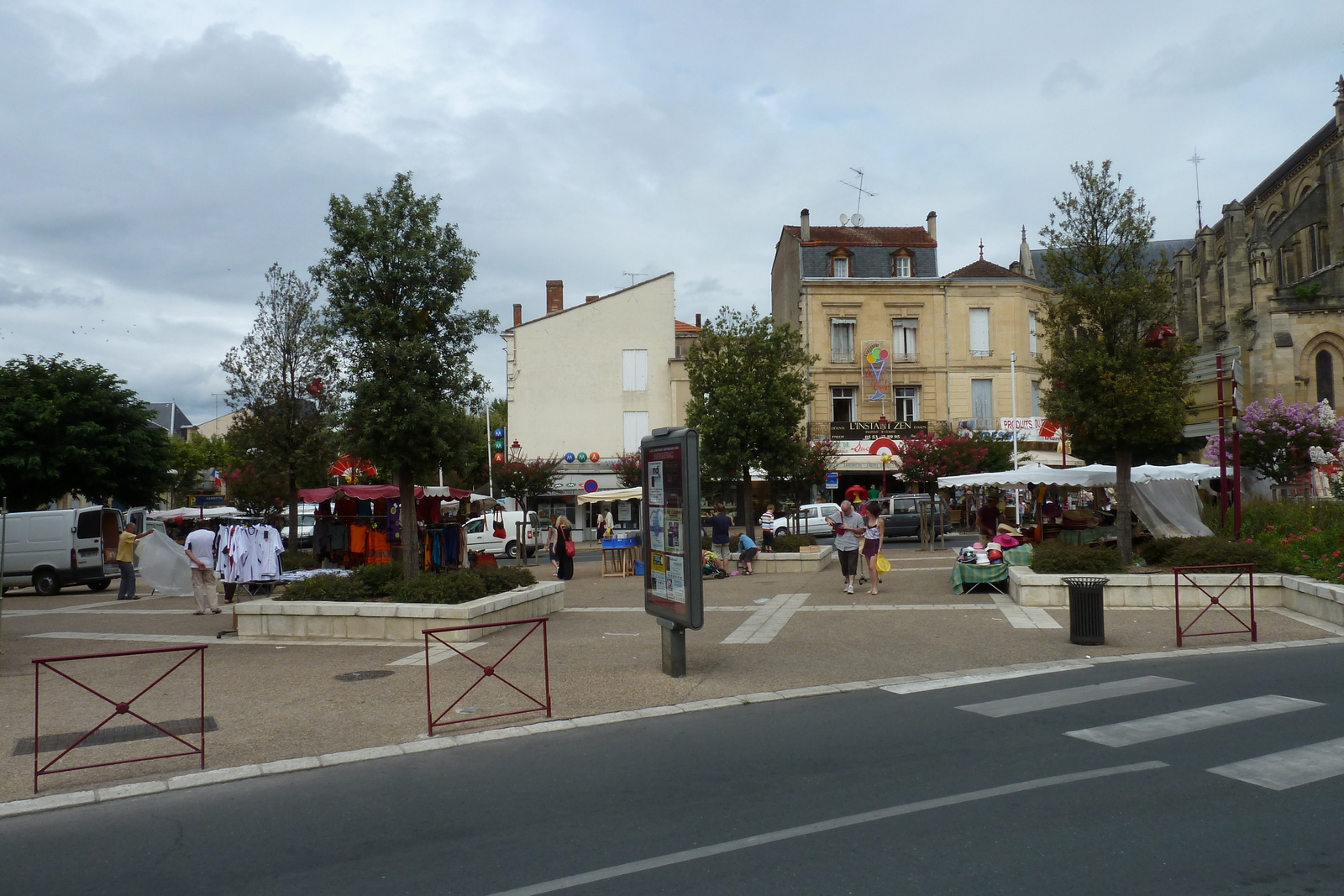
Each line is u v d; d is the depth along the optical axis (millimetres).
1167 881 4148
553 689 9039
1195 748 6289
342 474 24391
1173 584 13742
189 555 16266
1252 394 44031
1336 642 10648
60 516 23281
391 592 13281
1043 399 16422
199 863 4848
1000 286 43188
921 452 30219
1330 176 45312
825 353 42406
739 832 4945
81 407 32688
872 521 16531
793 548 22984
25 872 4805
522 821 5281
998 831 4816
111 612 17188
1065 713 7469
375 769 6613
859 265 43594
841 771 6043
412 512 14258
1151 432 15305
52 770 6723
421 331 14211
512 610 13328
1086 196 16047
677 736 7223
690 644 11625
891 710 7867
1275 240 48969
